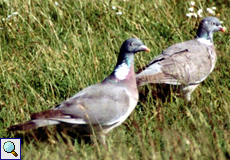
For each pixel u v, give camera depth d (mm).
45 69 13039
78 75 12367
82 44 14141
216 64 13594
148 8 16234
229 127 10766
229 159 9523
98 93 10359
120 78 10734
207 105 11891
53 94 12086
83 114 10031
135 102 10703
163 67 12070
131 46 10781
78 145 10438
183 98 12469
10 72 12594
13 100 11539
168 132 10203
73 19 15438
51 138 10266
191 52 12625
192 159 9359
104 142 10570
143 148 9617
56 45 13836
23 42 14266
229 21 15789
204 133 9930
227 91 12344
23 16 15172
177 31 15039
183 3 17016
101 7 15891
